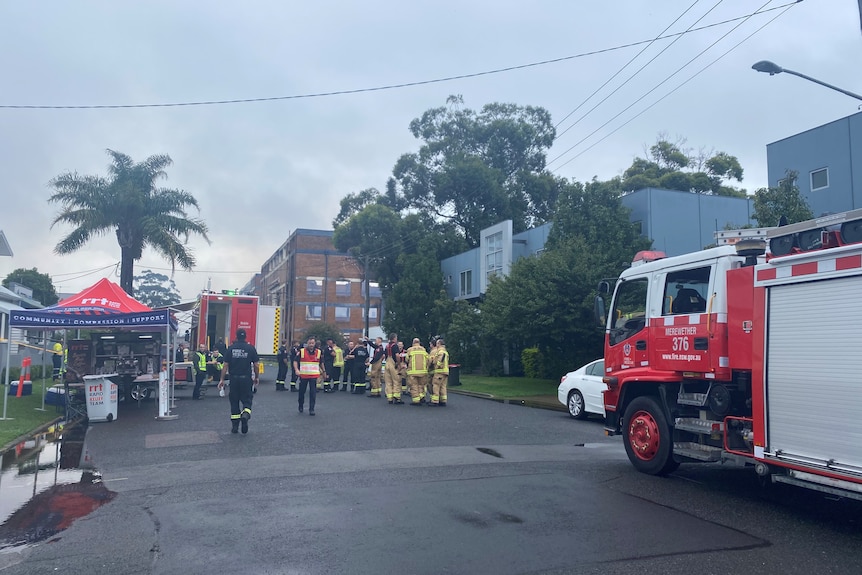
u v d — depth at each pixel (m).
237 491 7.77
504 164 49.56
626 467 9.41
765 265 7.20
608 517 6.75
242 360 12.28
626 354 9.62
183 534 6.14
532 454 10.42
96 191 27.94
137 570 5.24
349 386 23.78
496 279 27.02
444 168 46.59
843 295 6.32
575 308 21.06
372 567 5.29
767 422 7.07
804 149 21.12
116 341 17.34
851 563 5.46
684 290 8.76
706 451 7.97
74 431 12.95
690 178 43.50
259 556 5.54
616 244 22.98
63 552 5.68
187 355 23.22
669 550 5.74
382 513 6.80
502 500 7.37
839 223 6.47
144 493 7.73
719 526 6.48
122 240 28.69
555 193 48.09
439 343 18.77
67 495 7.67
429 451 10.51
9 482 8.38
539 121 50.72
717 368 7.93
